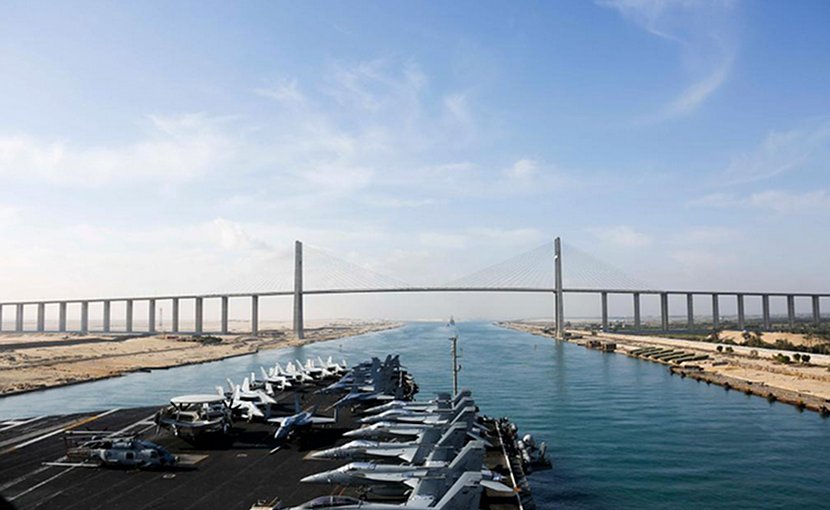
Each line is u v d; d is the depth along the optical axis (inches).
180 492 2050.9
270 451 2603.3
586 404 4975.4
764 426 4055.1
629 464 3139.8
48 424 3179.1
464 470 1948.8
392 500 2033.7
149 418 3339.1
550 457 3277.6
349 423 3208.7
